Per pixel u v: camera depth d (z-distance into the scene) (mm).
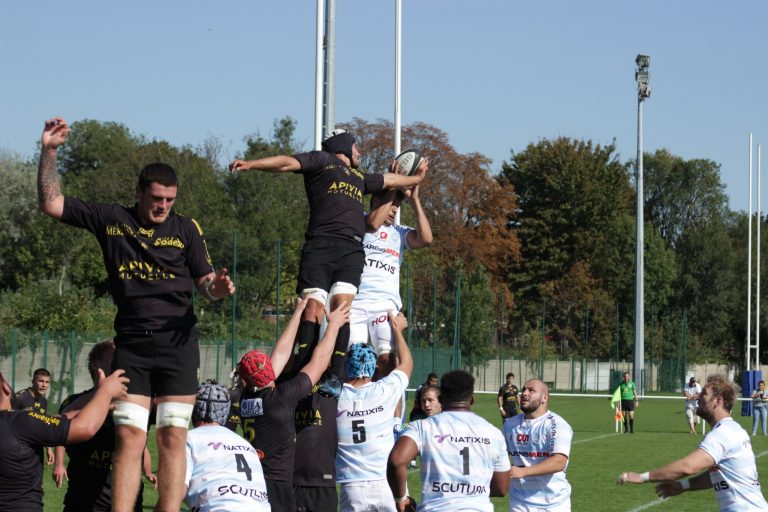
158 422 8844
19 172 83688
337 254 11641
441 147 110688
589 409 69438
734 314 133000
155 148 104688
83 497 11086
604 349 113562
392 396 13414
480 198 115938
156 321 8680
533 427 13469
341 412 13234
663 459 35688
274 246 66000
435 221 110938
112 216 8656
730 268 134125
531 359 92250
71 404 10781
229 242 64625
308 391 11422
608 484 28531
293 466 11578
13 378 47156
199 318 60188
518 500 13375
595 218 125062
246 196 81062
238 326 61188
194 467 9766
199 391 10227
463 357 79250
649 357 113438
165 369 8766
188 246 8820
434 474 11062
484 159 115562
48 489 25000
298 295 11742
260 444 11320
